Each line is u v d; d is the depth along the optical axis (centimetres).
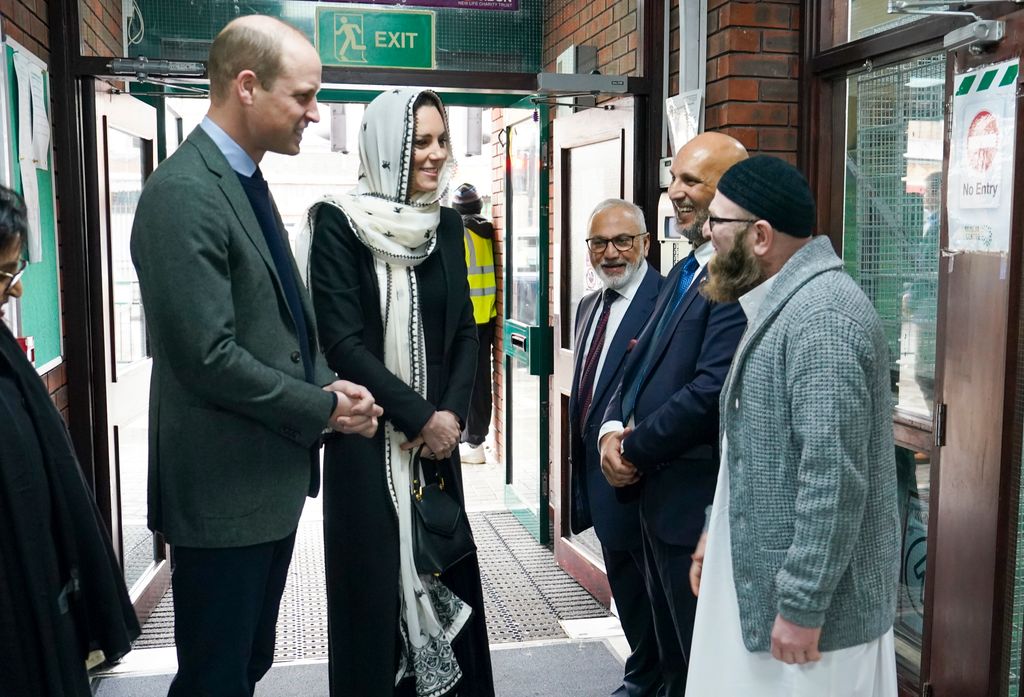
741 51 290
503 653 315
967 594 221
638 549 248
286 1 313
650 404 216
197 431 171
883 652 165
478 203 565
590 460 258
